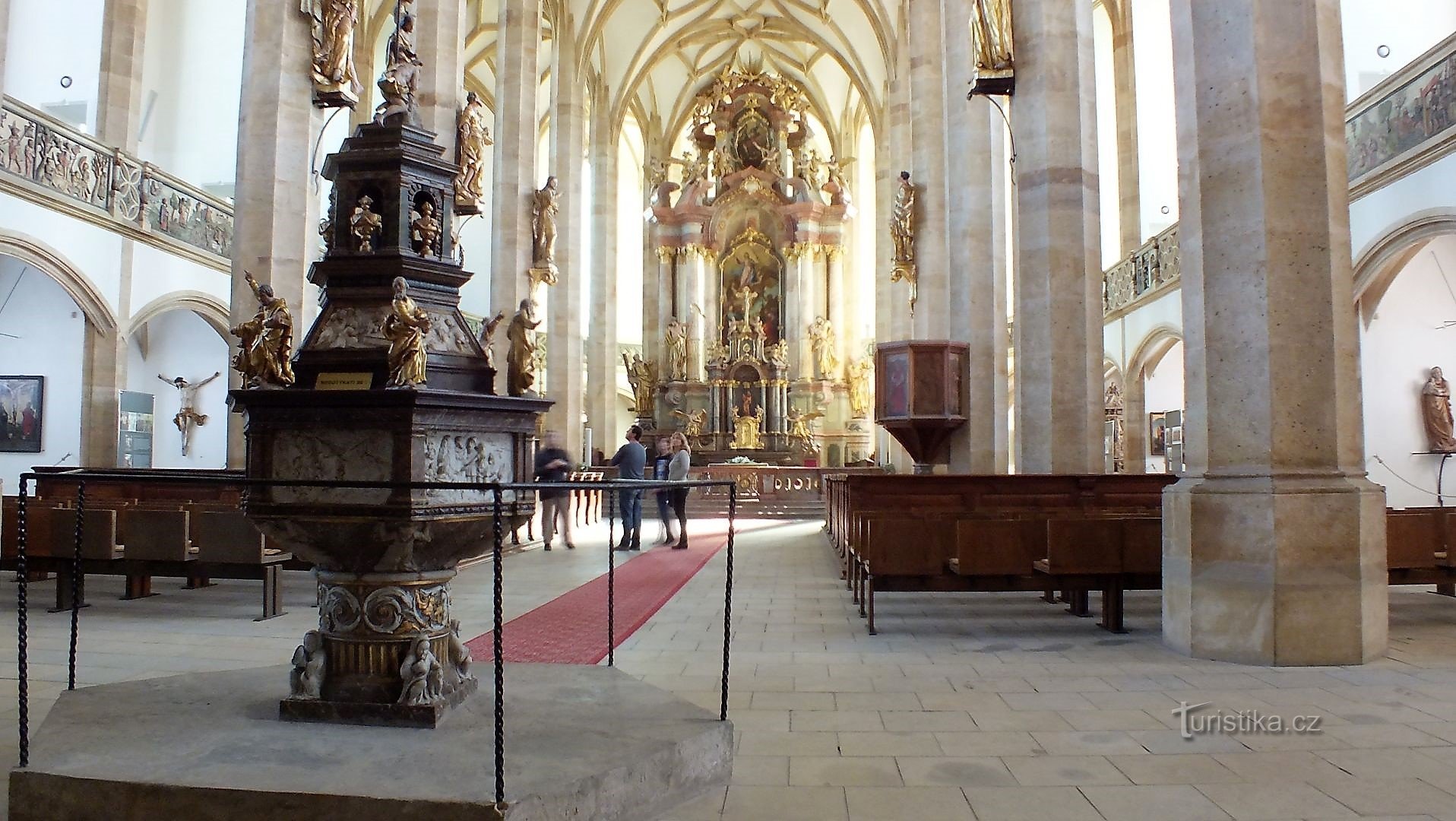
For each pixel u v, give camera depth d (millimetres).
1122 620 7754
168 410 19469
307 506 4098
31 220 13688
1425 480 13984
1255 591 6281
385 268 4613
